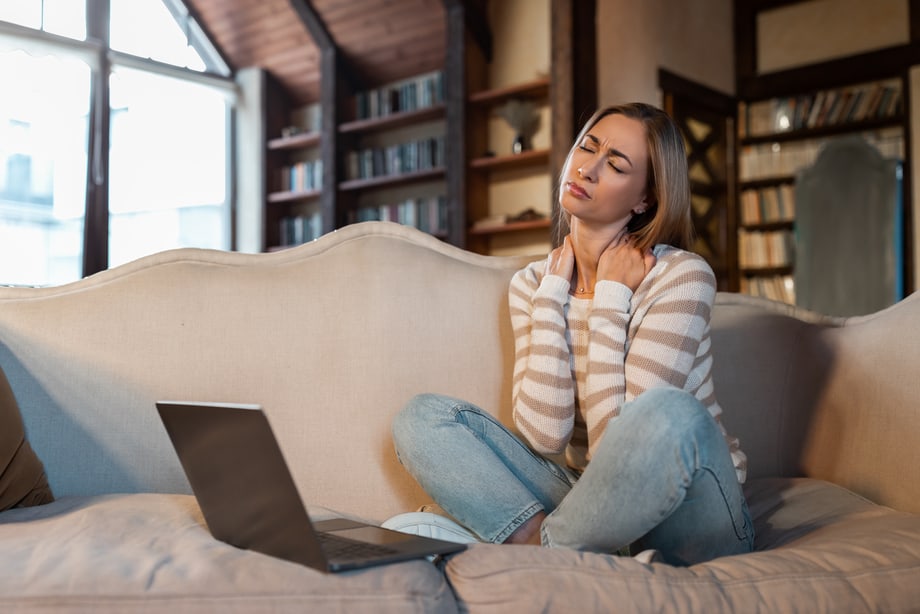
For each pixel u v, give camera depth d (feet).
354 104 24.08
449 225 21.09
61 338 6.06
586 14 18.07
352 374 6.16
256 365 6.13
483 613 3.68
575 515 4.28
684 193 5.22
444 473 4.81
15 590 3.62
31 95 21.29
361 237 6.51
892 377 5.54
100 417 5.99
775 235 21.62
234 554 3.90
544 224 19.54
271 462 3.61
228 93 25.63
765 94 21.91
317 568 3.61
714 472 4.11
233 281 6.29
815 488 5.57
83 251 21.93
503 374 6.28
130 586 3.60
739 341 6.61
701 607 3.66
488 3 21.68
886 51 20.03
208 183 25.31
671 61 20.34
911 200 19.57
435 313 6.31
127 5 23.29
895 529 4.44
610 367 4.93
